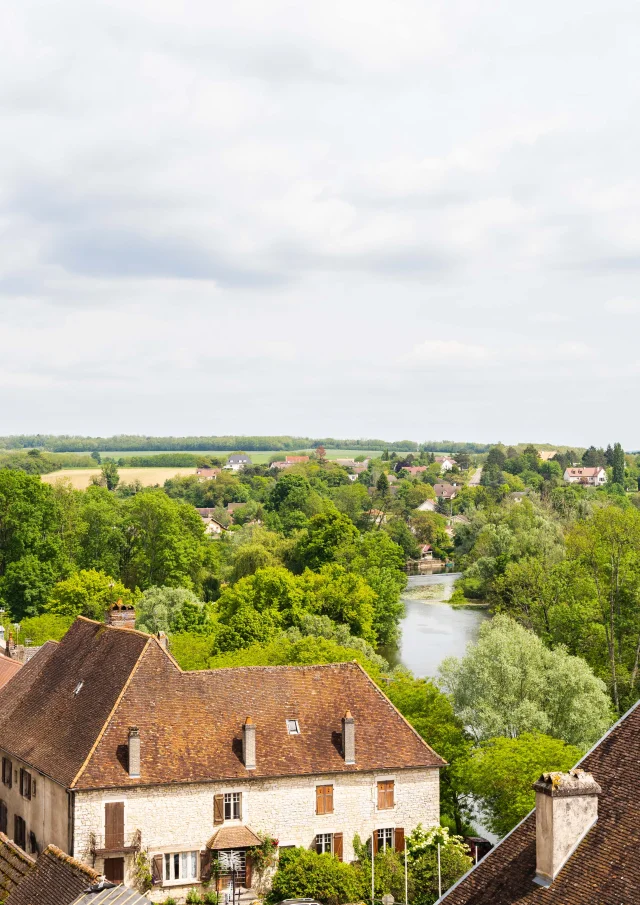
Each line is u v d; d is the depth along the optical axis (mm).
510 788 61625
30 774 60531
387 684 80062
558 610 105688
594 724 72938
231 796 56688
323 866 55250
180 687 59688
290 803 57750
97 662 64000
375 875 55531
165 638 68000
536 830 27719
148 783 54719
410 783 60375
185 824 55656
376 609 138500
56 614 124125
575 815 27281
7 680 74438
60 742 59281
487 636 81438
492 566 158750
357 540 173250
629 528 105188
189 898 54875
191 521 166250
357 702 62781
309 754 59000
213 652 106375
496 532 171375
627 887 25156
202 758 56875
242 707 60156
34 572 139375
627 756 28953
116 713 57312
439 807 65062
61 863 35406
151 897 54312
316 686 62875
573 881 26375
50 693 66000
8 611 137750
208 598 164125
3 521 143625
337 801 58750
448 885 55281
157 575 156125
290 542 178000
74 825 53688
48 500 148500
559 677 75375
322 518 171625
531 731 70938
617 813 27281
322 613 129500
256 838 56250
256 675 62125
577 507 190500
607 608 104250
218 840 55531
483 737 73375
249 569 163875
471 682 76875
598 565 107875
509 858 28875
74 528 163750
